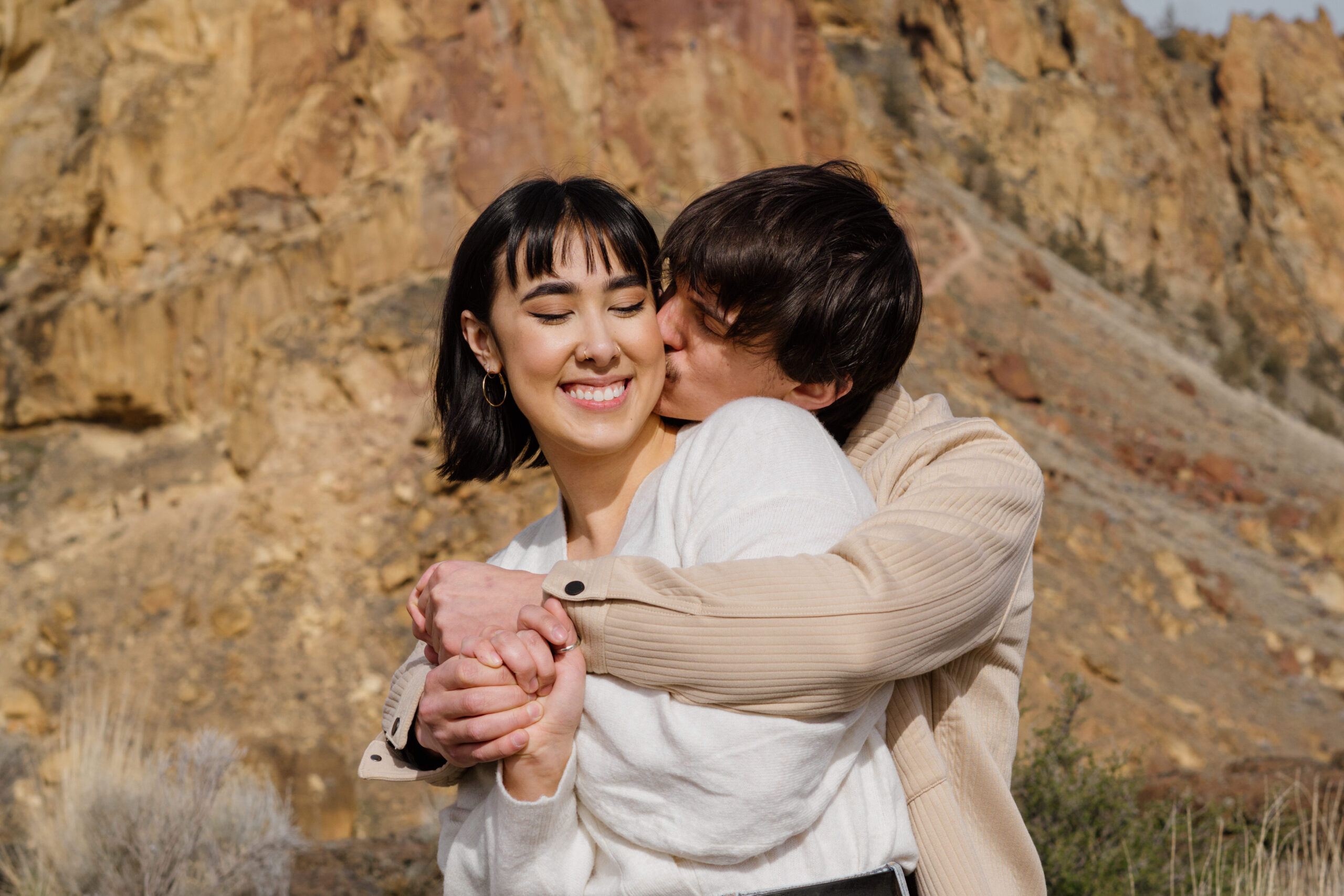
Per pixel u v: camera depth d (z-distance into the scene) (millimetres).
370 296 16484
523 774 1349
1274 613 20125
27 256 16953
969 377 24531
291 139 17328
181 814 4922
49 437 15953
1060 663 15336
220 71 17312
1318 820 4125
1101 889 3879
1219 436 29359
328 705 11867
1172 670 16688
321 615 12742
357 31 17938
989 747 1538
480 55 18578
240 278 16141
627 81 23375
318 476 14078
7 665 12391
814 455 1441
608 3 23812
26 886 4785
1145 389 30250
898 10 47562
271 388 14938
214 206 17016
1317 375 45375
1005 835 1485
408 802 10617
